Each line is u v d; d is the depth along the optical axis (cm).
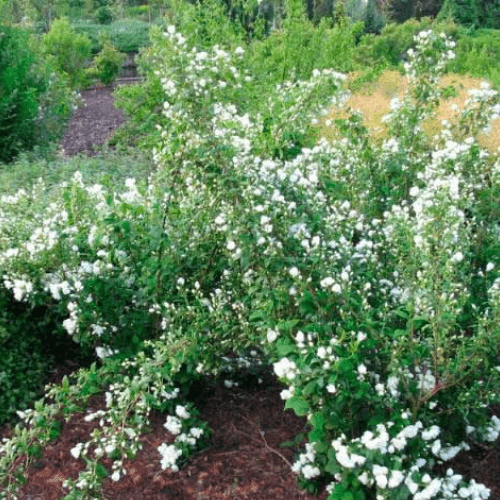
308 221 404
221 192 395
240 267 410
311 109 478
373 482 312
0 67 1077
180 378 422
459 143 525
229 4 1070
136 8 3725
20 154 995
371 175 519
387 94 1148
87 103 2091
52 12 3100
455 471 386
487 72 1540
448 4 2733
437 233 348
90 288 432
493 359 372
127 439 420
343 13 1364
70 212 459
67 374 490
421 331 379
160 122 975
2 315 490
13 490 354
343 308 352
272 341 357
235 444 417
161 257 427
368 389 327
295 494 375
